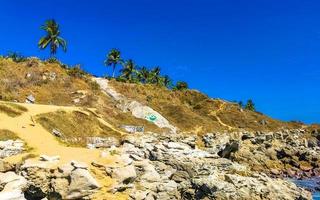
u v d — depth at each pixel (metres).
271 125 150.38
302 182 76.69
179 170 53.41
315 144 118.56
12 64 107.25
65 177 40.09
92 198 40.06
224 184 43.56
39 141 56.00
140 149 61.62
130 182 44.53
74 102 96.94
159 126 105.38
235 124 141.88
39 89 98.88
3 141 51.22
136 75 159.12
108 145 69.56
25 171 40.75
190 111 130.75
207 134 107.31
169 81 183.38
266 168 86.94
